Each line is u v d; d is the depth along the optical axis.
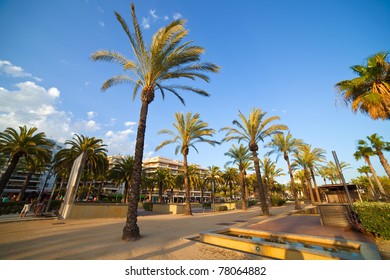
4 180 19.92
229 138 19.77
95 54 9.20
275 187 53.88
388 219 6.05
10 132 21.22
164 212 22.55
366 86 10.41
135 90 11.91
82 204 13.97
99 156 24.77
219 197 85.75
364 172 40.25
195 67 10.00
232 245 5.55
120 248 5.56
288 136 27.02
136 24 8.45
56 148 66.69
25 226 9.36
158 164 80.00
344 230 7.32
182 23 8.30
